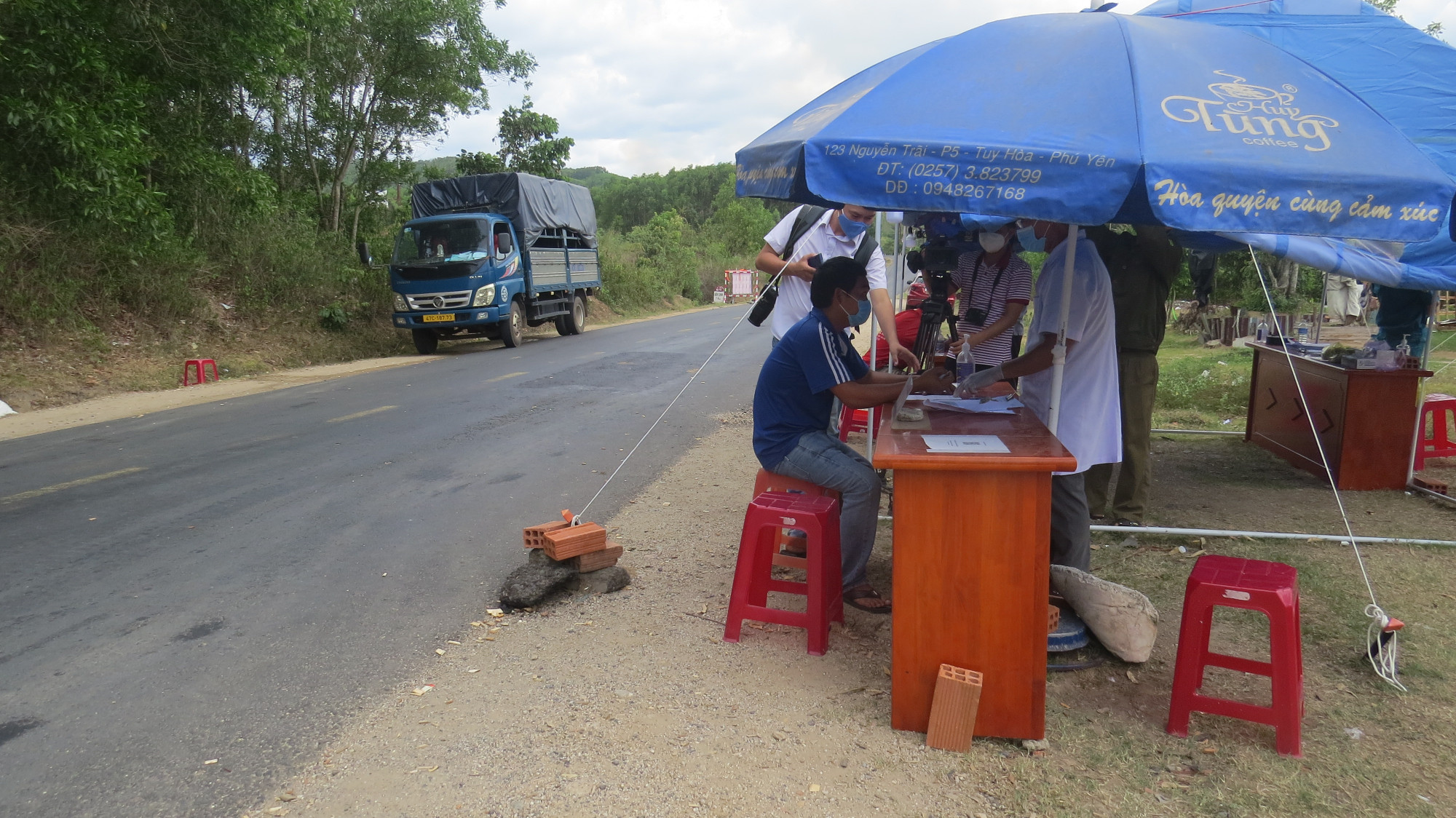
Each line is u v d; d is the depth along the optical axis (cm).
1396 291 667
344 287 1756
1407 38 525
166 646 374
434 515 565
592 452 751
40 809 261
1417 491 603
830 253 499
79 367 1133
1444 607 401
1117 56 297
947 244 445
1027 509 285
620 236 5150
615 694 327
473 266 1570
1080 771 278
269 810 260
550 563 430
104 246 1256
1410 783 269
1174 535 511
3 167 1141
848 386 388
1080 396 395
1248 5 550
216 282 1524
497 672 347
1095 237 514
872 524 402
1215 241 566
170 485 639
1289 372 697
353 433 833
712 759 283
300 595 432
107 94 1191
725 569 461
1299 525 531
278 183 1903
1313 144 271
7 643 376
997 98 286
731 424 883
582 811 256
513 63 2150
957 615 293
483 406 984
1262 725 305
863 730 302
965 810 258
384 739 298
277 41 1388
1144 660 346
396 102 2030
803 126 317
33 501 598
